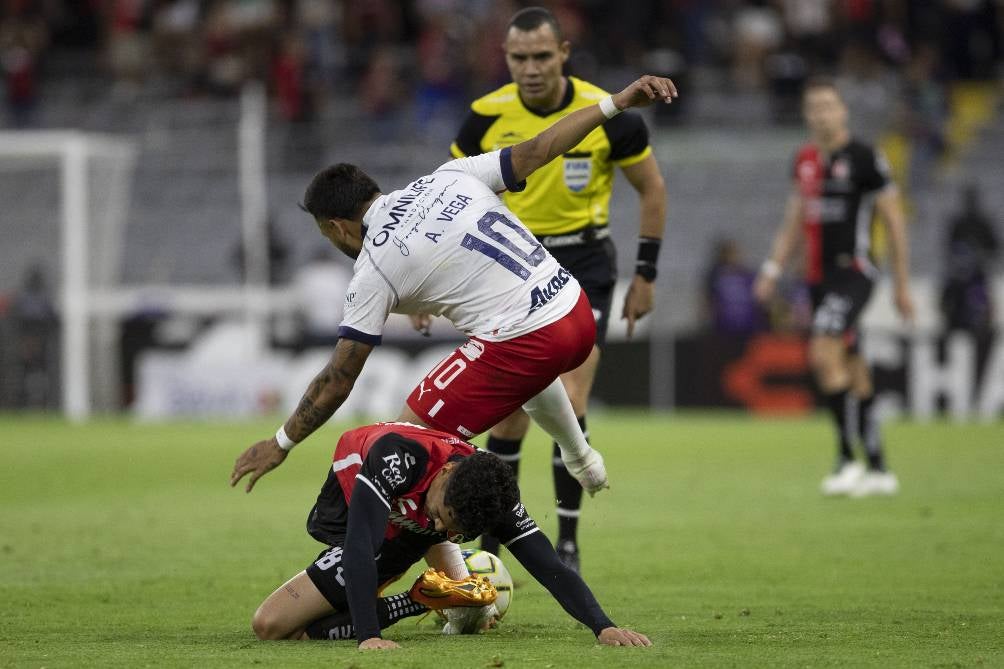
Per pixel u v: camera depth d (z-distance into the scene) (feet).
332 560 54.95
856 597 66.59
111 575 74.79
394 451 52.19
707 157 270.87
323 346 233.35
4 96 294.25
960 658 50.14
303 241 263.70
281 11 294.87
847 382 117.60
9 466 146.61
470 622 56.49
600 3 287.89
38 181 262.26
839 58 282.15
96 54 310.24
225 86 283.59
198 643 54.24
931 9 285.43
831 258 119.34
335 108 286.87
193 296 239.30
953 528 93.56
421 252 57.21
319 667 47.88
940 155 271.08
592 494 64.49
